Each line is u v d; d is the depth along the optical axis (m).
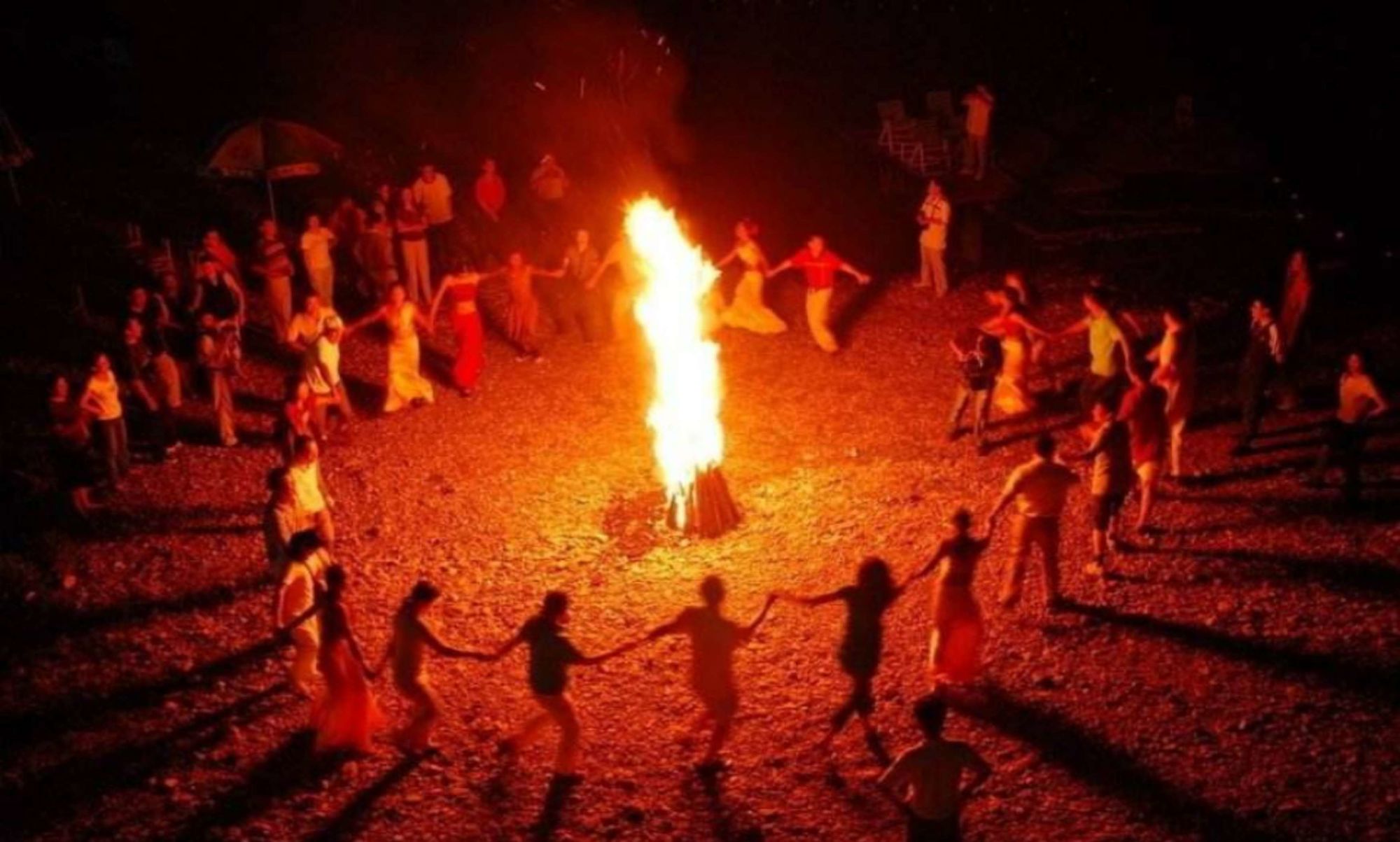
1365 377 13.59
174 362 17.30
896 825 10.40
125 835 10.76
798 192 26.17
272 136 21.53
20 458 17.16
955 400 17.86
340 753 11.62
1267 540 13.73
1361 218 22.30
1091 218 23.11
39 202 23.61
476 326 19.09
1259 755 10.77
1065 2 31.67
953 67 30.27
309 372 17.06
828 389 18.77
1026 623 12.81
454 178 26.81
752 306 20.72
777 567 14.30
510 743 11.15
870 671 10.84
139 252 22.48
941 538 14.51
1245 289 20.38
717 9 31.45
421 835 10.65
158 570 14.87
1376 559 13.17
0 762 11.76
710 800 10.86
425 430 18.20
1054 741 11.18
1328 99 26.16
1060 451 16.27
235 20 29.73
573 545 15.09
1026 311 17.23
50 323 20.28
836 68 30.84
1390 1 27.97
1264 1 29.47
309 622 12.07
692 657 10.88
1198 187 23.66
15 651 13.47
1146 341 19.05
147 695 12.67
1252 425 15.41
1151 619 12.68
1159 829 10.10
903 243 23.73
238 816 10.92
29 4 28.59
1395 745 10.69
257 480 16.84
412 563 14.89
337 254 23.55
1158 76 28.59
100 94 28.59
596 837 10.53
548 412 18.61
